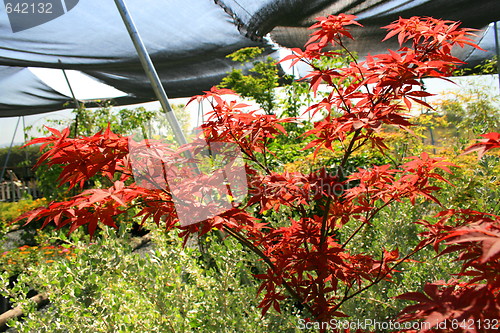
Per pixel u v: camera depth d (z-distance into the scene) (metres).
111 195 1.19
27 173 9.45
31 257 3.41
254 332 1.88
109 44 5.84
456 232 0.89
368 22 5.95
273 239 1.68
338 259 1.48
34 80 8.23
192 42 6.24
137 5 4.80
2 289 1.98
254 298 2.04
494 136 0.91
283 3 5.14
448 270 2.09
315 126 1.54
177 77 8.43
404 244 2.33
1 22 4.72
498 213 2.59
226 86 7.20
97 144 1.31
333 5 5.34
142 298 1.86
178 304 1.82
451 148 3.61
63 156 1.27
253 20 5.56
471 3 5.33
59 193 5.16
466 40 1.46
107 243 1.89
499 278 0.94
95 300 1.70
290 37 7.03
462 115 4.88
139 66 7.15
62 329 1.77
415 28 1.55
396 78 1.36
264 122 1.62
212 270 2.19
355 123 1.28
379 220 2.50
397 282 2.16
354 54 5.71
